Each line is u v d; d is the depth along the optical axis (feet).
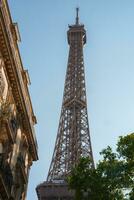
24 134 176.55
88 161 122.21
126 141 118.93
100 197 110.63
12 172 156.66
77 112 568.00
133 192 107.65
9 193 143.64
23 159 173.27
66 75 617.21
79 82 605.73
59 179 472.03
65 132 538.47
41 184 462.60
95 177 114.42
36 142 193.57
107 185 111.55
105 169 115.03
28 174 191.01
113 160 118.73
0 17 131.95
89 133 537.65
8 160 154.40
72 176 118.62
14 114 158.71
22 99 162.50
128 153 116.98
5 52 141.90
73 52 643.86
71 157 500.74
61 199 445.37
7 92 150.71
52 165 494.59
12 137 152.05
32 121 189.78
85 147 515.09
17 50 158.10
